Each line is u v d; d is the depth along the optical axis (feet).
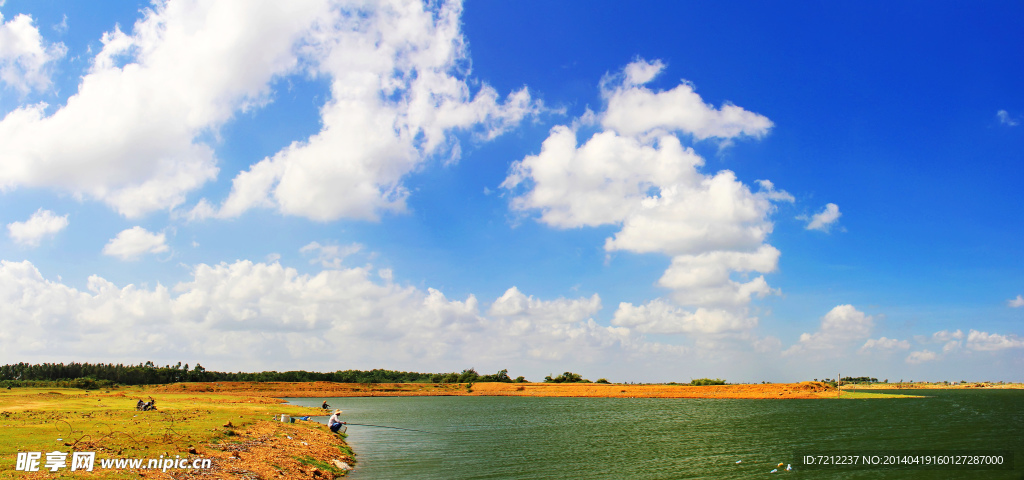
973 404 370.73
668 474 121.80
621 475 120.47
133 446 102.83
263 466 101.81
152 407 199.62
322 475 109.19
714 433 200.23
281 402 416.26
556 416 288.92
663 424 237.86
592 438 188.03
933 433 194.70
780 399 434.71
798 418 257.75
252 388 590.55
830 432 199.41
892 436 186.60
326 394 579.48
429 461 137.18
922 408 323.16
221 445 114.62
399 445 167.12
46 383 618.85
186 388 572.51
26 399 275.18
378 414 303.48
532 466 131.13
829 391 467.11
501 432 207.92
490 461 137.80
